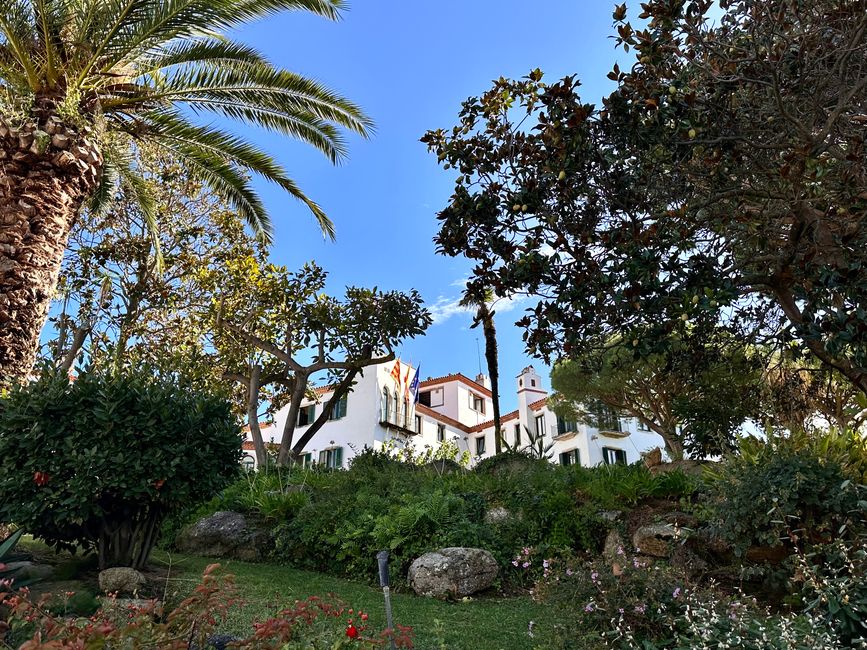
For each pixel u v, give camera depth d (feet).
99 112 30.66
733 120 19.53
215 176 42.42
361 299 57.93
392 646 13.71
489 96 22.52
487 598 26.07
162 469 21.36
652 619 15.87
